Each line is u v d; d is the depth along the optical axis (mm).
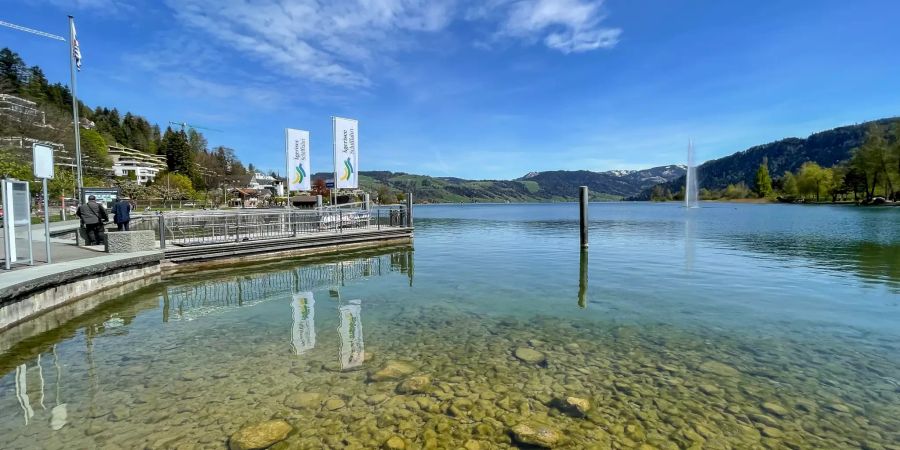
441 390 4840
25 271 8406
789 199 103562
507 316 8141
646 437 3863
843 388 4875
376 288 10961
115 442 3795
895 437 3867
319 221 19969
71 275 8789
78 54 18828
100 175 75500
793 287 10531
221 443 3771
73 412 4355
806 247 18656
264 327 7492
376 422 4109
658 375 5270
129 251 12461
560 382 5062
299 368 5527
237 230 15570
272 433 3865
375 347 6371
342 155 22672
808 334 6871
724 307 8664
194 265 13711
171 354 6102
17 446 3734
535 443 3707
